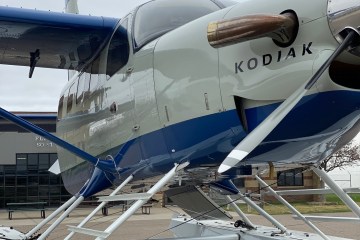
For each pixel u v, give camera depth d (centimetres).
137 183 462
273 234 516
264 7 330
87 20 462
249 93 332
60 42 502
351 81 309
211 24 324
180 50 379
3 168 2341
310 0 310
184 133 376
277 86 319
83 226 399
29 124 442
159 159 406
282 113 304
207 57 360
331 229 1014
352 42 288
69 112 572
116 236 966
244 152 305
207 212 549
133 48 427
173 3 428
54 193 2380
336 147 358
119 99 445
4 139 2344
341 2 294
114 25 469
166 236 945
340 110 308
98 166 461
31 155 2373
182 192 512
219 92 350
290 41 315
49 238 881
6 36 491
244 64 337
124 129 439
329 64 289
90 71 519
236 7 353
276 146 346
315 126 319
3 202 2323
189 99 370
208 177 450
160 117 394
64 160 620
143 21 429
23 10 449
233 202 533
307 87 296
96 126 493
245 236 527
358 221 477
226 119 347
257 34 307
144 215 1605
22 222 1510
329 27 299
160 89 393
